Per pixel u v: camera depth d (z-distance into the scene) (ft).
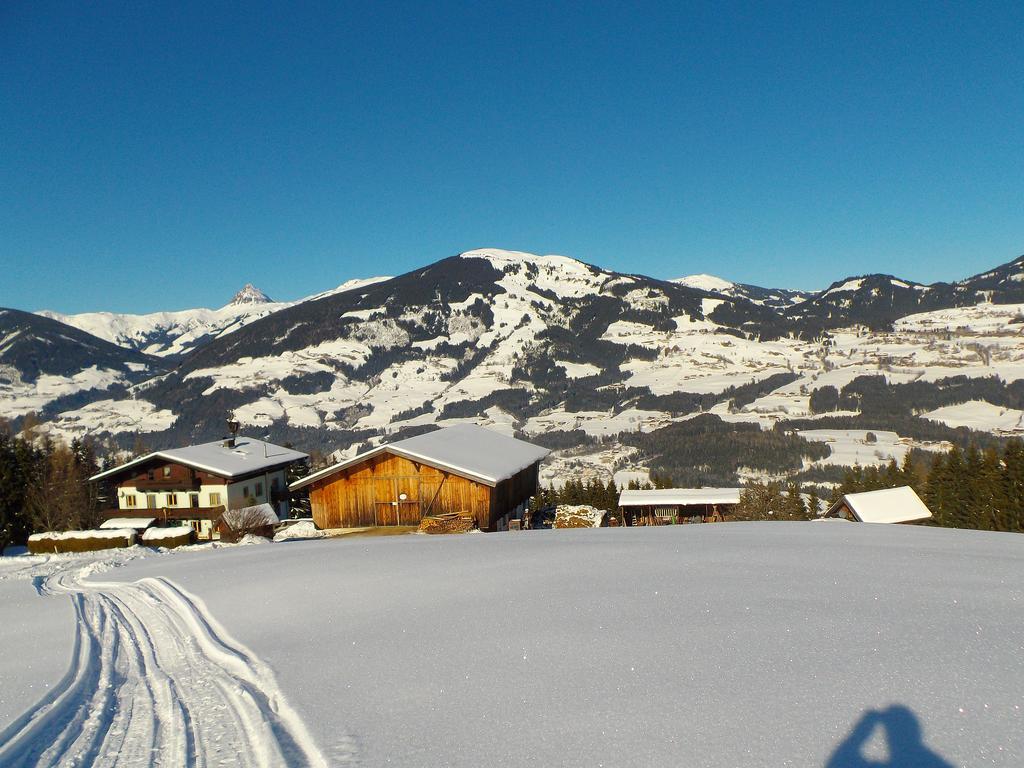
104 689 17.81
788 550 28.35
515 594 22.99
